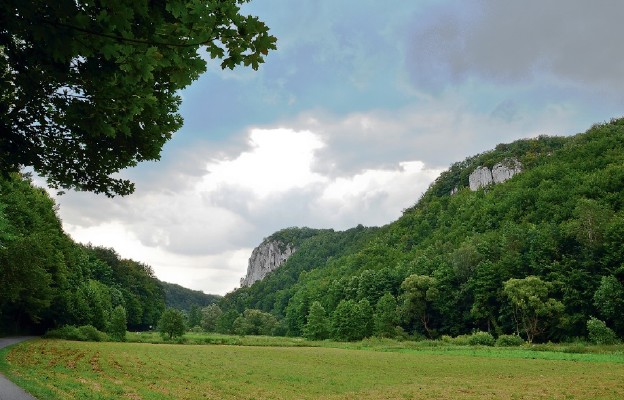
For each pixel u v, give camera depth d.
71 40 4.60
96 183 8.71
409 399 21.11
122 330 62.72
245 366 34.50
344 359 44.47
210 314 168.62
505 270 84.31
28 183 48.72
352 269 167.50
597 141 136.50
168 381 22.83
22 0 4.34
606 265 74.38
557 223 103.06
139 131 8.16
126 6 4.47
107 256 119.56
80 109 6.08
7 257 39.94
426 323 93.69
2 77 5.95
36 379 17.34
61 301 57.38
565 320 69.19
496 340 69.81
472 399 21.19
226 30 5.21
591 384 26.86
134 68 5.14
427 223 172.38
